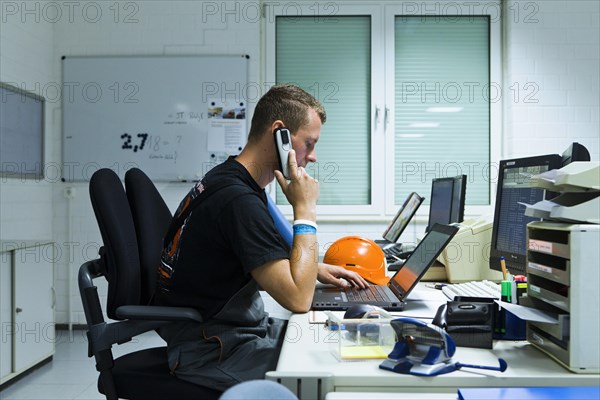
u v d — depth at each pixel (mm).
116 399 1341
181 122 3969
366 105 4027
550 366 972
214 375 1246
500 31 3977
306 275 1286
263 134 1397
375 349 1062
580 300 929
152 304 1445
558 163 1511
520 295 1246
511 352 1067
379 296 1548
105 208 1384
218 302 1294
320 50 4039
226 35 3979
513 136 3855
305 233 1323
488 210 3969
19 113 3566
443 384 910
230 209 1252
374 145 3988
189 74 3967
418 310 1459
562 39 3861
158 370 1344
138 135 3980
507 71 3920
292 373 923
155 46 3992
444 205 2705
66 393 2691
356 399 863
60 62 4004
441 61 4012
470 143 4016
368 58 4027
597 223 952
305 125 1396
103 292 3855
